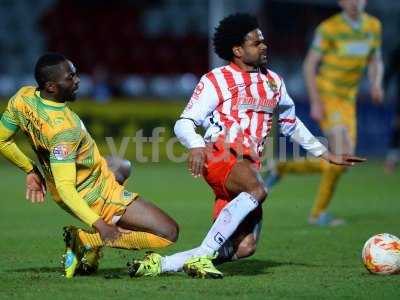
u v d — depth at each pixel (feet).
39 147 61.77
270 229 100.73
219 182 63.41
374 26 111.65
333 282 61.26
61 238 91.20
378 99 113.50
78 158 61.31
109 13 259.39
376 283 60.80
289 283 60.75
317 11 241.96
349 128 111.55
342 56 110.52
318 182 175.83
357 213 119.65
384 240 65.10
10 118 62.39
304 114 206.69
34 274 65.72
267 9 235.61
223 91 63.21
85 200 62.08
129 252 79.25
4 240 89.51
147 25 263.08
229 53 64.13
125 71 256.11
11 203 133.39
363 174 190.08
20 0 263.49
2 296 55.88
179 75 257.34
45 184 65.00
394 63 181.06
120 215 63.10
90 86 257.14
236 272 67.31
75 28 257.55
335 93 111.45
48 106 60.80
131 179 177.99
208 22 261.85
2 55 256.73
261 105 63.98
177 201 135.23
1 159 224.33
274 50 241.14
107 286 59.16
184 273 64.85
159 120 212.84
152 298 54.85
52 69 60.39
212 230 61.87
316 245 86.02
